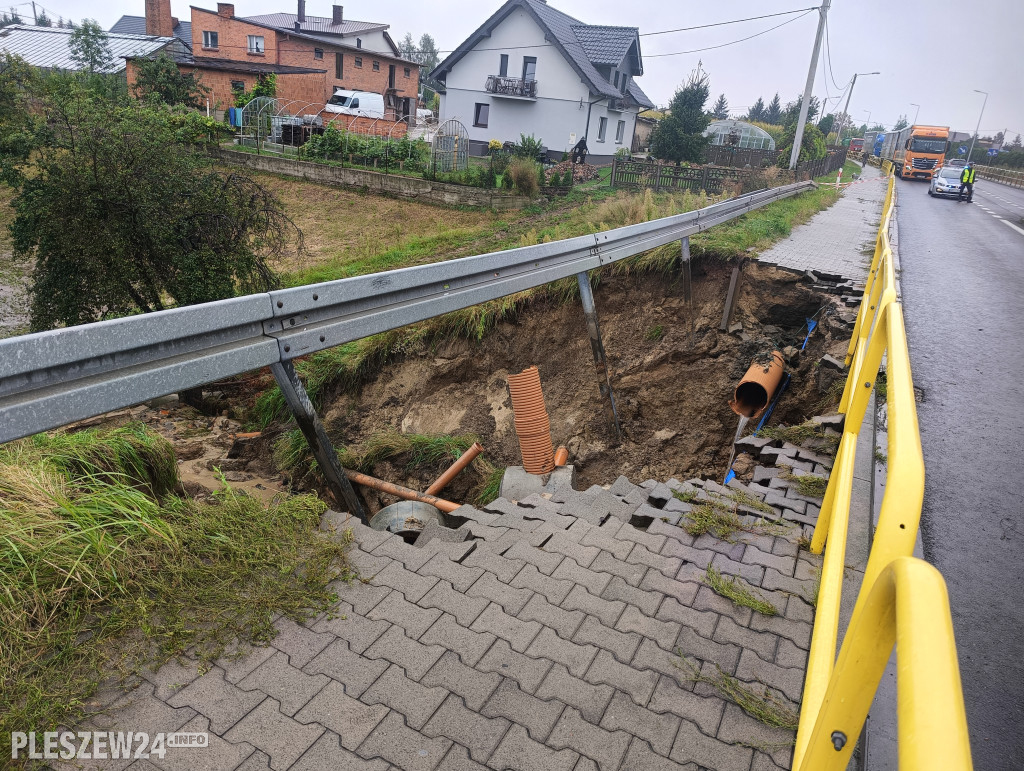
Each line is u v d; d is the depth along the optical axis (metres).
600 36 34.75
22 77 13.54
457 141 26.88
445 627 2.71
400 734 2.19
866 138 76.19
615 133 36.06
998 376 6.65
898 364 2.27
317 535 3.27
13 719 2.15
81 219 10.10
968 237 16.62
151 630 2.57
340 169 24.58
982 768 2.32
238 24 42.62
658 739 2.21
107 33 41.66
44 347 2.26
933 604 0.87
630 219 12.98
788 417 7.98
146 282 10.79
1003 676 2.79
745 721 2.30
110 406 2.52
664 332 9.27
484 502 6.20
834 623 2.16
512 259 5.28
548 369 9.06
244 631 2.64
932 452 4.98
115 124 10.53
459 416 8.72
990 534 3.92
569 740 2.19
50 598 2.59
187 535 3.09
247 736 2.16
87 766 2.01
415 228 20.88
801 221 15.06
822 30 23.55
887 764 2.19
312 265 17.48
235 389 10.41
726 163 32.16
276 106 32.97
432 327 9.02
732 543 3.45
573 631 2.71
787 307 9.11
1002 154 70.88
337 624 2.71
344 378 8.91
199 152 11.84
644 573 3.15
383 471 7.00
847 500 2.70
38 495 2.96
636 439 8.66
